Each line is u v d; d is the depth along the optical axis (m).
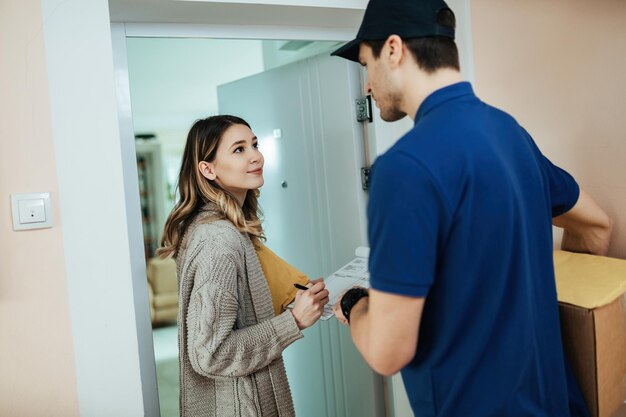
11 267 1.29
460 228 0.74
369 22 0.88
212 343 1.17
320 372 2.19
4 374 1.29
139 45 3.38
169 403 2.83
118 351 1.38
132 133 1.60
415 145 0.74
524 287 0.78
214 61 3.86
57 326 1.33
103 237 1.35
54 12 1.30
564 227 1.23
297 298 1.29
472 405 0.80
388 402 2.05
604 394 0.97
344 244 2.04
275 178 2.26
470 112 0.80
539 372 0.84
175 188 1.50
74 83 1.32
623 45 1.18
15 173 1.28
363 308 0.91
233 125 1.42
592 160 1.29
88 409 1.36
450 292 0.77
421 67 0.84
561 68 1.35
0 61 1.26
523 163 0.85
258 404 1.27
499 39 1.53
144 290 1.61
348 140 1.98
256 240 1.56
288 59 2.41
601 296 0.96
